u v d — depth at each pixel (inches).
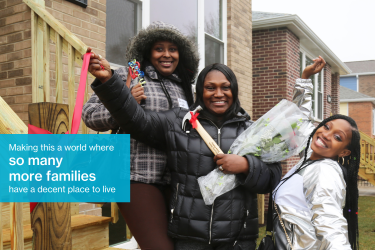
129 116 63.3
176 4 200.2
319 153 64.6
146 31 80.3
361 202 406.6
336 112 575.5
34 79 111.9
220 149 66.2
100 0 147.6
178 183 65.5
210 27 245.6
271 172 67.0
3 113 52.1
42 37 111.2
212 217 62.3
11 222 51.5
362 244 204.1
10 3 131.4
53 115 57.2
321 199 57.6
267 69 350.0
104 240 92.8
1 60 133.2
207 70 70.3
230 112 69.1
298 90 86.1
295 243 59.7
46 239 55.9
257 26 346.9
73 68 95.3
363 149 389.4
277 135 65.3
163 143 70.9
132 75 75.6
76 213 99.4
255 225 66.7
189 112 68.2
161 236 64.1
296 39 379.9
